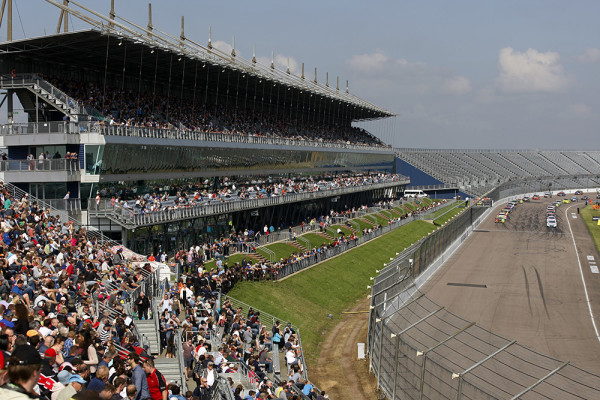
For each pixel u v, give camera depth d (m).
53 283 23.38
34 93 51.38
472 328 32.28
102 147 49.78
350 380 34.00
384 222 95.88
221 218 63.53
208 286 40.03
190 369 24.61
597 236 95.06
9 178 47.28
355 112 121.88
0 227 29.78
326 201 94.31
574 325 44.62
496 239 90.19
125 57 59.56
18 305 16.58
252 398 22.23
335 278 61.16
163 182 60.25
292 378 29.12
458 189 145.62
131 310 28.44
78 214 47.31
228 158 71.75
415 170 148.75
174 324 27.08
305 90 89.00
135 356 15.98
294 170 89.94
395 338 29.11
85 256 32.00
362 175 120.31
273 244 64.75
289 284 54.22
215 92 86.12
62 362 15.41
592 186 191.88
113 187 52.91
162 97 69.31
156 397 15.44
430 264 62.41
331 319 50.72
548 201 155.50
